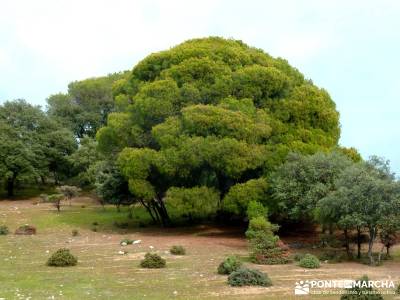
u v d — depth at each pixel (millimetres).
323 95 37750
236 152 31312
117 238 31859
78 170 57875
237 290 16875
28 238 30953
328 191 27219
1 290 16234
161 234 34062
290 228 36281
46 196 53562
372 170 25609
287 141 33250
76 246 27984
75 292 16188
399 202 22688
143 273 20125
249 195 30984
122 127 35875
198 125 32094
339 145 36406
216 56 36531
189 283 18078
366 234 30438
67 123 65438
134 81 39062
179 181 34562
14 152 54594
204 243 30000
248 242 28859
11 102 58250
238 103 33500
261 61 37906
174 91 34719
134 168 33219
